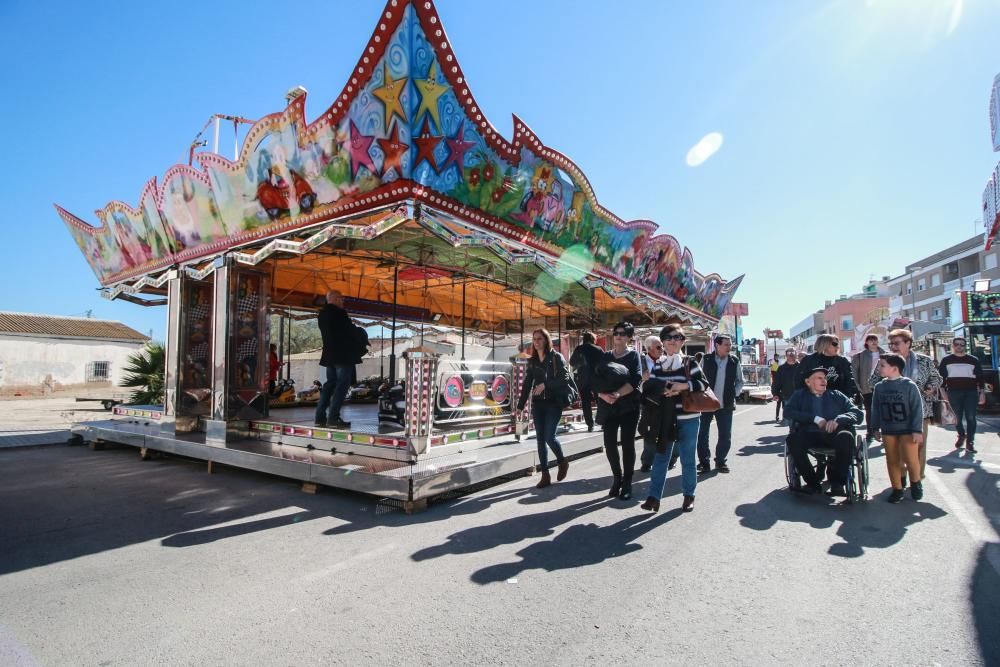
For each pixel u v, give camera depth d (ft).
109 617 10.36
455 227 21.84
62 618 10.34
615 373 18.54
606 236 33.37
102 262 36.55
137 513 17.83
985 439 34.01
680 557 13.25
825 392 19.26
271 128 22.41
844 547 13.89
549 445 21.26
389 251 33.81
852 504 18.08
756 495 19.38
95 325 121.39
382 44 18.35
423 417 19.98
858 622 9.88
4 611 10.66
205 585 11.85
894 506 17.83
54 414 62.13
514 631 9.66
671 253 43.21
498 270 38.78
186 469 25.90
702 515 16.85
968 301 57.00
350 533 15.48
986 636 9.29
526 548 13.99
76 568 12.92
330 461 20.75
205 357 30.17
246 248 26.73
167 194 28.73
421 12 17.75
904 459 18.29
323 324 24.77
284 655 8.93
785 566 12.63
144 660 8.80
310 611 10.54
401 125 19.13
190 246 29.01
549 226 27.86
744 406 69.77
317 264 37.76
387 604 10.81
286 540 14.90
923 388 22.39
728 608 10.50
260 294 27.73
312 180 22.08
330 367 25.21
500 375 26.96
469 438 23.90
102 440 32.96
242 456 23.16
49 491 21.18
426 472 17.98
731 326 92.73
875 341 28.76
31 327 107.86
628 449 18.76
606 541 14.44
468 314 62.08
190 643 9.35
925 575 12.02
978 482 21.29
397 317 51.24
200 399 29.66
